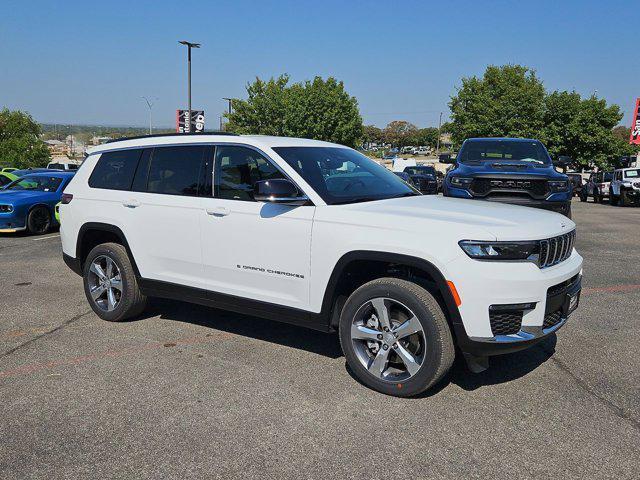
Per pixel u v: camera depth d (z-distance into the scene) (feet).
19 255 31.63
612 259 28.94
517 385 13.01
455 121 132.05
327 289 13.12
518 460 9.87
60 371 13.99
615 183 77.10
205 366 14.25
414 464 9.77
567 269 12.48
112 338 16.49
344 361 14.61
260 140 15.01
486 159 29.55
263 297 14.32
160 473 9.55
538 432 10.84
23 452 10.22
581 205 79.00
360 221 12.64
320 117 137.28
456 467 9.67
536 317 11.56
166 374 13.75
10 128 200.44
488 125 122.11
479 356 11.77
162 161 16.63
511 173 25.43
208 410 11.83
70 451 10.25
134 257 17.02
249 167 14.78
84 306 20.17
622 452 10.11
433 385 12.12
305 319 13.67
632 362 14.43
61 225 19.16
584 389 12.79
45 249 33.96
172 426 11.15
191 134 16.35
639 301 20.35
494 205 14.34
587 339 16.20
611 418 11.39
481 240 11.35
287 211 13.69
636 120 96.84
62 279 24.90
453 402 12.14
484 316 11.30
